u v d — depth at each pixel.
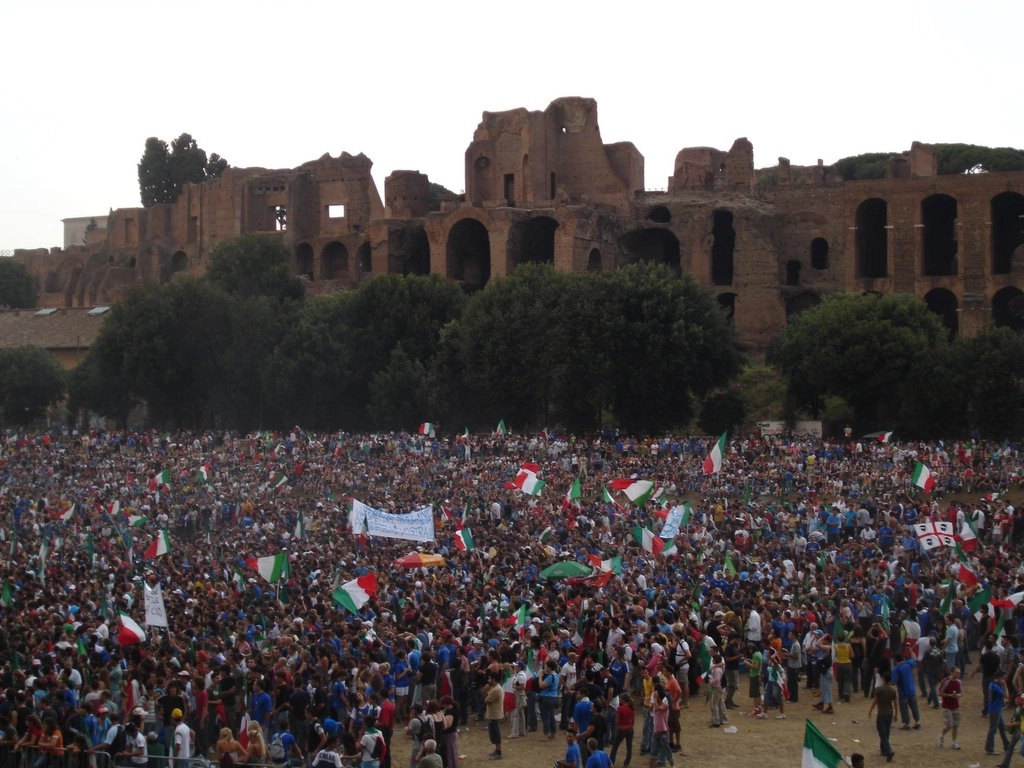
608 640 42.53
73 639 41.78
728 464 86.56
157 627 46.00
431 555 55.12
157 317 128.50
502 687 39.00
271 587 52.75
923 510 67.56
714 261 154.50
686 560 56.75
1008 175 135.62
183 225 198.25
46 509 74.75
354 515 56.31
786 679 44.50
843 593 49.09
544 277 119.31
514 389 115.12
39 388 147.12
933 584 51.38
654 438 102.06
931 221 147.38
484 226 149.50
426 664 40.34
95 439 110.38
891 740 39.28
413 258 161.62
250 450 100.81
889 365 106.62
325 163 176.38
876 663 43.88
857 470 82.81
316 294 158.25
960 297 138.00
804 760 26.44
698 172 163.12
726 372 111.75
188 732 33.81
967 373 101.56
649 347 108.00
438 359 120.25
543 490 80.38
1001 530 64.62
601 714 36.41
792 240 148.38
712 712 41.09
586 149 157.12
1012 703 41.06
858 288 144.12
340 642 40.72
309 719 36.59
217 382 131.00
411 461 92.50
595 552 58.38
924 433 104.12
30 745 32.31
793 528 67.69
